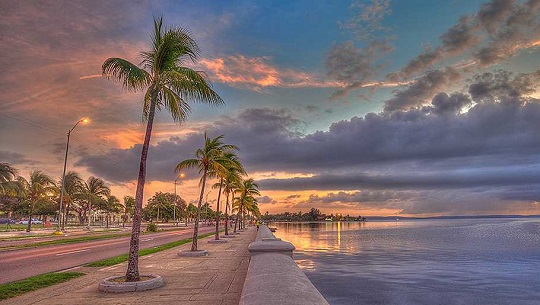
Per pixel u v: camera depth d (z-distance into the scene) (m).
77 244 32.09
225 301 8.66
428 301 18.77
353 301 18.64
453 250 48.84
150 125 12.09
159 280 10.72
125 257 19.25
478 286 22.80
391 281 24.30
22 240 36.22
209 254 20.58
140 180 11.51
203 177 23.03
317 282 23.89
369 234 98.19
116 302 8.78
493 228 139.25
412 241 67.75
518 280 25.08
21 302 8.97
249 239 37.09
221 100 13.05
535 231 111.12
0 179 47.56
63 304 8.70
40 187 56.19
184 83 12.22
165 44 12.09
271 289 3.91
